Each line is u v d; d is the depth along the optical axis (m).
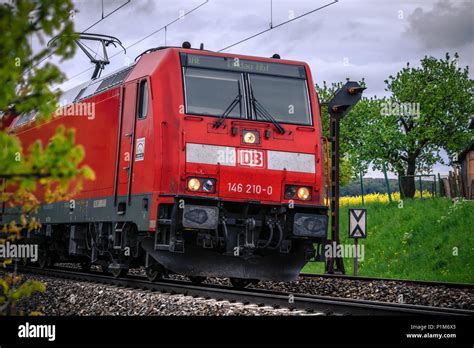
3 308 5.95
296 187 13.28
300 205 13.21
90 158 16.14
